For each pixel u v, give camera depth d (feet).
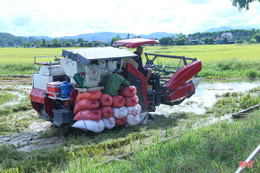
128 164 15.37
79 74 21.98
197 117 28.60
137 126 25.04
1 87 52.13
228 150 16.14
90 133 22.66
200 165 14.43
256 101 32.99
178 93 29.94
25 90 48.55
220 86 50.06
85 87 21.72
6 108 33.12
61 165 16.94
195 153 16.21
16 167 16.16
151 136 22.43
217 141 17.52
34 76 25.95
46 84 23.80
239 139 17.20
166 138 21.06
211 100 37.58
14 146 20.34
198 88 47.98
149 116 28.78
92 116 21.57
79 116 21.76
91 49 23.00
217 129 20.75
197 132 20.75
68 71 22.88
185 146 17.65
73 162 16.60
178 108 33.47
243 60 80.23
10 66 83.15
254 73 62.44
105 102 22.48
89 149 19.25
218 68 71.77
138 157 16.33
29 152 18.79
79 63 21.90
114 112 23.26
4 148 18.88
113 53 22.84
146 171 14.05
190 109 32.76
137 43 26.13
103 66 22.41
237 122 22.76
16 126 26.27
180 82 29.81
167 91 29.14
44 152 18.72
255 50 176.65
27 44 529.86
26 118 29.04
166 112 31.58
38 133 24.35
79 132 23.07
